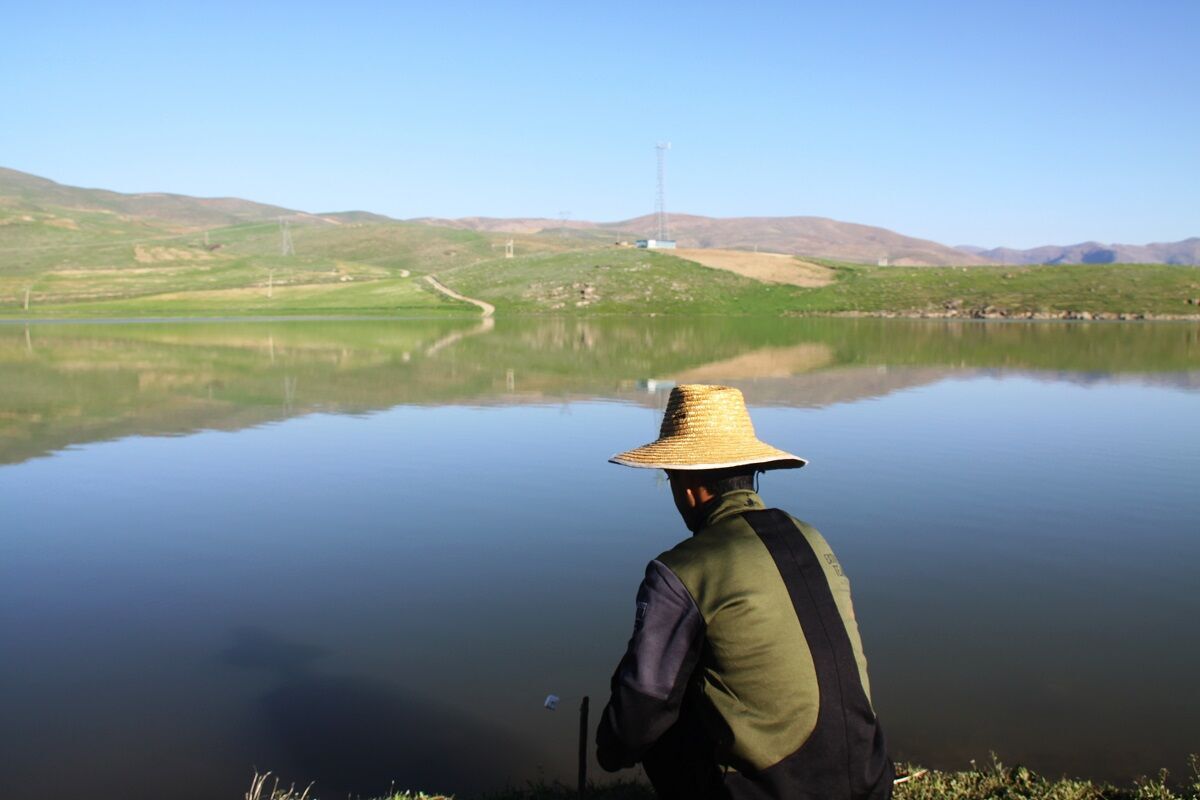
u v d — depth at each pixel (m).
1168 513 12.38
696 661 3.13
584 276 101.00
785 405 23.75
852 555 10.56
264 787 5.88
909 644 8.00
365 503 13.27
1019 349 44.41
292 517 12.52
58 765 6.16
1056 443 17.91
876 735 3.17
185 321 74.12
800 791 2.98
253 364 35.38
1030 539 11.17
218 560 10.65
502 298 94.44
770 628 3.02
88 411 22.53
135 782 5.95
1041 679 7.30
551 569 10.20
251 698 7.12
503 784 5.89
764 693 3.01
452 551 10.91
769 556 3.16
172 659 7.89
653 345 47.41
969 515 12.30
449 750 6.34
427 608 9.01
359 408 23.16
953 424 20.50
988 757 6.09
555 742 6.45
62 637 8.38
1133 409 23.02
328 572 10.16
